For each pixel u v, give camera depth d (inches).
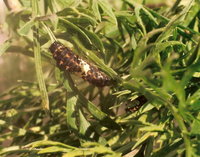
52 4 14.3
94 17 14.2
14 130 14.1
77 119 13.2
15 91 15.9
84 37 13.7
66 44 14.2
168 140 12.8
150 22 14.4
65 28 13.8
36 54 13.1
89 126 13.2
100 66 13.2
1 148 12.8
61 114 15.4
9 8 14.5
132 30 14.4
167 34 12.7
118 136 14.1
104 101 14.6
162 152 12.1
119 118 13.7
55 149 12.0
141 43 12.1
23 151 12.7
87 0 14.8
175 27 13.0
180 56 13.3
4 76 21.1
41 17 13.3
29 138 14.7
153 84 11.6
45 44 14.4
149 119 13.2
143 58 13.2
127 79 13.0
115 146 13.0
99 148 11.9
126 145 12.9
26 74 21.1
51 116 15.2
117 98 14.5
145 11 14.1
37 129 14.7
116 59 15.2
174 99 12.6
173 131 12.4
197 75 12.8
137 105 13.3
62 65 13.3
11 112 14.9
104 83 13.3
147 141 12.6
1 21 14.3
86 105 13.3
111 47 15.1
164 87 10.9
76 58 13.3
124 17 14.5
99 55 14.4
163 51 13.1
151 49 12.6
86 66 13.3
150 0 17.0
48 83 16.3
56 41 13.4
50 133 14.7
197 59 12.5
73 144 14.0
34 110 15.4
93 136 13.2
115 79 13.2
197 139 11.5
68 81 13.5
